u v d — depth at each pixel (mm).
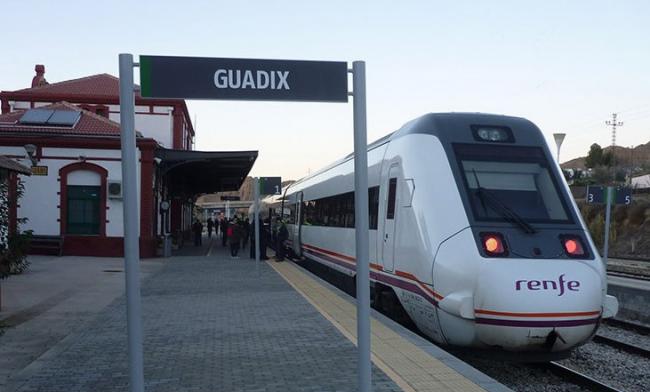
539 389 7758
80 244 24312
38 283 15750
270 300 12508
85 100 33188
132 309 3945
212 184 40344
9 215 12195
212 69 4273
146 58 4160
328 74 4441
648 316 12445
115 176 24531
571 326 7039
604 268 7746
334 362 7176
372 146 11828
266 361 7258
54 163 24312
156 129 34625
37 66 38844
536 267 7273
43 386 6227
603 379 8508
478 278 7305
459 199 8125
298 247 22844
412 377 6406
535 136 9094
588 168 80500
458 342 7668
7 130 24062
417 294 8492
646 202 43719
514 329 7004
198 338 8648
